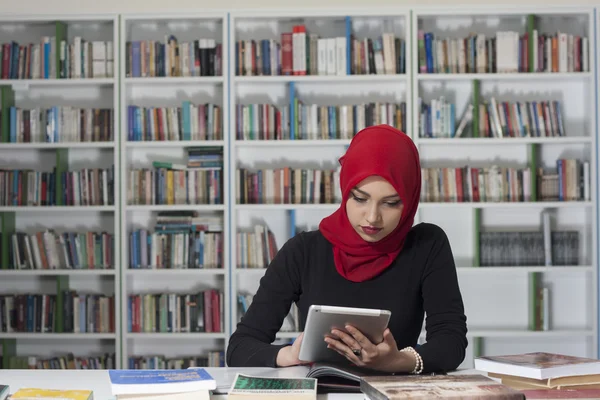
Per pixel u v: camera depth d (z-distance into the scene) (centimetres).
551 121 447
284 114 449
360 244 193
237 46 448
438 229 202
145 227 462
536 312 450
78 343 459
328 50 446
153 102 463
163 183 447
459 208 461
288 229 461
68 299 450
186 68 447
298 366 179
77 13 442
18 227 463
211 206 439
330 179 448
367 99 461
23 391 145
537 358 164
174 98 463
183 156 461
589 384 153
